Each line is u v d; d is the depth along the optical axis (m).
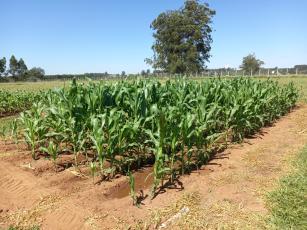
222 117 8.32
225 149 7.62
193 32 57.16
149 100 7.18
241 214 4.56
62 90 6.89
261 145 7.98
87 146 7.11
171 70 57.12
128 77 9.61
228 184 5.55
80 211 4.66
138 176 5.97
